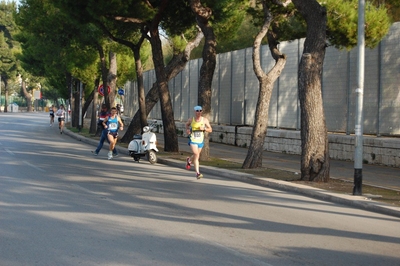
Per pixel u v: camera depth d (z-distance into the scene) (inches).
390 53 719.1
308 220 378.3
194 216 375.6
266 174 614.9
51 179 540.1
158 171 657.6
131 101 2037.4
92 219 352.2
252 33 1533.0
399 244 313.9
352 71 784.3
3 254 266.4
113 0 823.1
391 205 423.8
